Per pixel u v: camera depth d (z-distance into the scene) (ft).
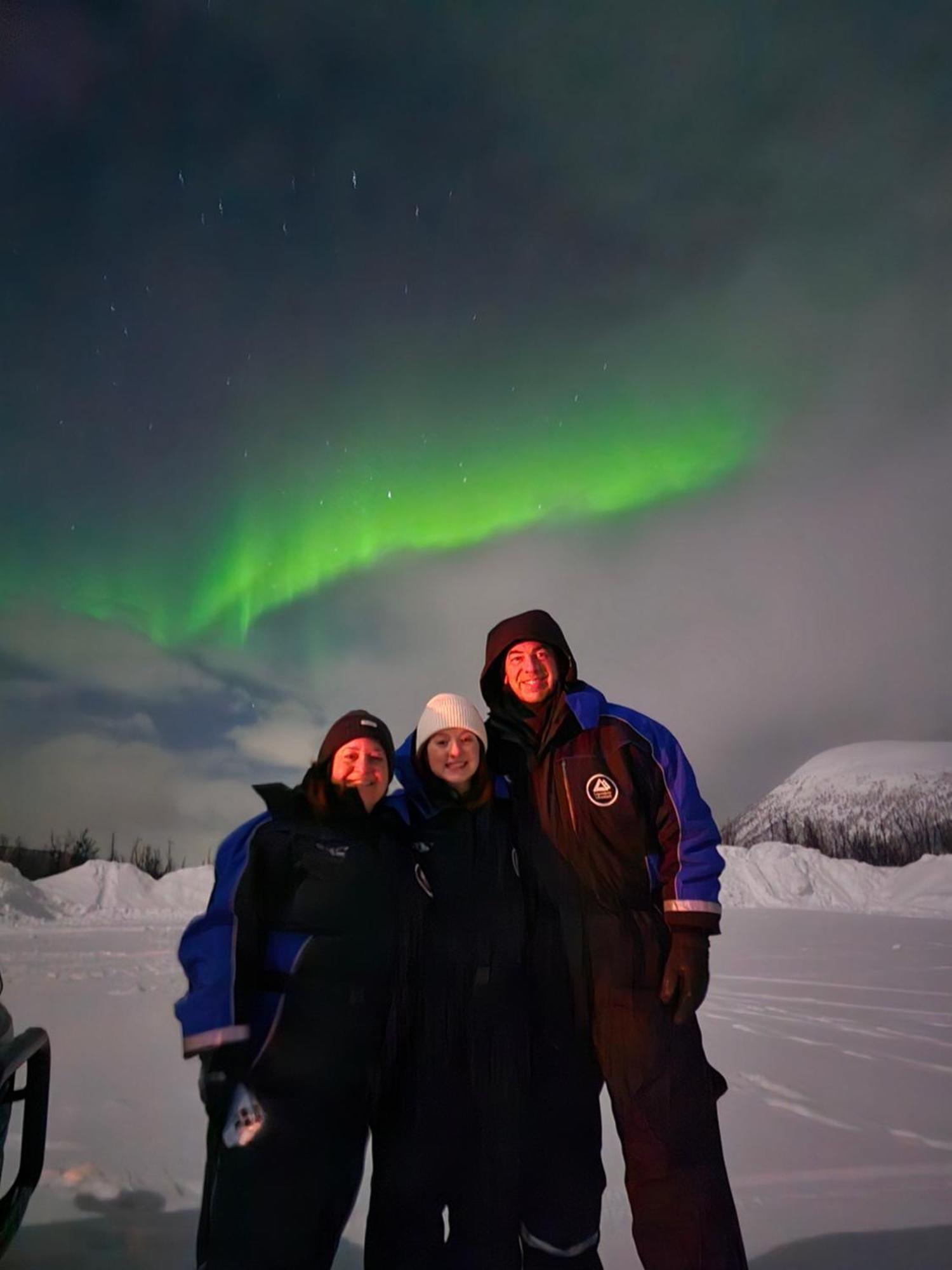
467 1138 6.55
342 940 6.58
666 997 6.70
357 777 6.97
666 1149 6.45
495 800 7.47
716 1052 17.26
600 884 7.01
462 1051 6.63
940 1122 12.32
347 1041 6.37
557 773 7.31
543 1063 6.97
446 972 6.77
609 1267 7.69
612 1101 6.72
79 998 23.29
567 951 6.95
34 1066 7.37
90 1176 9.71
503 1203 6.47
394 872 6.89
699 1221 6.28
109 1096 13.62
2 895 56.44
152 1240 8.13
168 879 66.18
